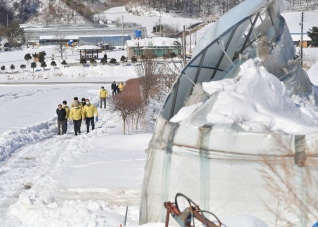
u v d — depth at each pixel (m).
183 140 12.49
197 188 12.14
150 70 53.19
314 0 152.50
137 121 35.72
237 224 9.00
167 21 184.38
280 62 16.75
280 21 17.39
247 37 16.70
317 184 11.50
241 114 12.91
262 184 11.73
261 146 11.87
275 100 14.01
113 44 160.88
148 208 12.76
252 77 14.23
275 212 11.58
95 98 60.41
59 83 91.56
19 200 16.44
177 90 14.75
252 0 16.19
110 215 14.20
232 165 11.95
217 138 12.16
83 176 20.75
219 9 191.62
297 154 11.66
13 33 174.12
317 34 101.94
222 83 13.98
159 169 12.71
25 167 23.30
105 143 28.97
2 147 27.28
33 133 33.34
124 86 59.28
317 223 10.23
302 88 17.09
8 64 128.38
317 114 15.77
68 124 41.50
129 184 19.14
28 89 80.19
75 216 13.92
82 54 140.12
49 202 16.12
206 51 15.15
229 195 11.90
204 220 8.79
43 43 164.88
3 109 48.94
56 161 24.58
